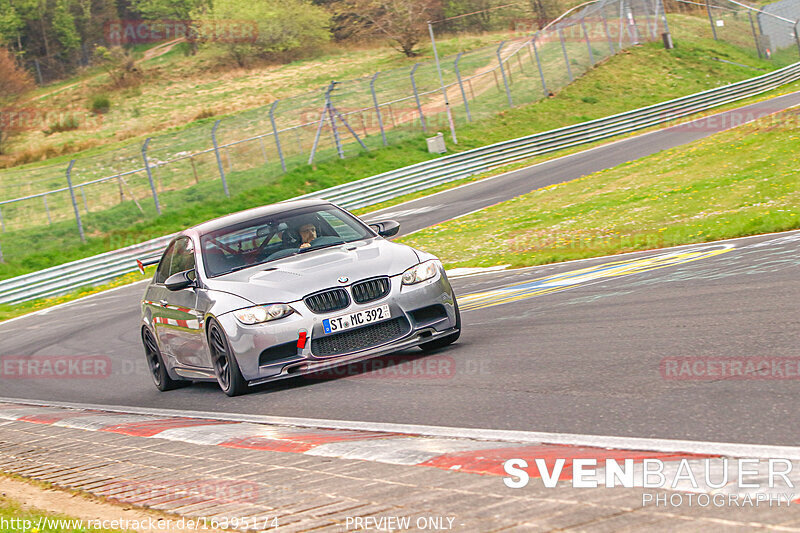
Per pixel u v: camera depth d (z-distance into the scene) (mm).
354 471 10508
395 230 21453
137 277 75125
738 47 159500
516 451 10469
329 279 18062
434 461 10406
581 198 58781
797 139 58875
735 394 12016
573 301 24641
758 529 6980
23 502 11461
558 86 135125
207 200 98875
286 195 99875
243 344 17734
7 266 84688
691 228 37094
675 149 75500
